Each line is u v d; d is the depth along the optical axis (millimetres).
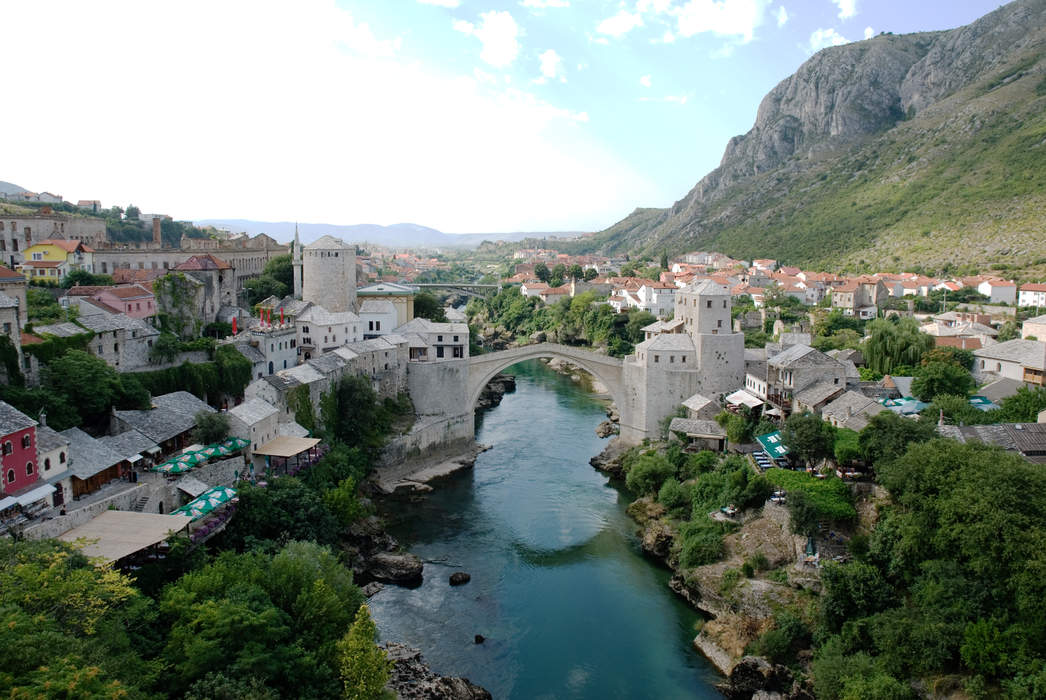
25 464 50562
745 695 52219
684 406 98562
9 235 125812
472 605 64500
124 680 35500
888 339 97375
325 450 85312
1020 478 48188
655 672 55219
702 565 66625
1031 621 44250
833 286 172125
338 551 68250
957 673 46188
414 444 101875
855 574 53906
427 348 118062
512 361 114125
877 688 45719
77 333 72750
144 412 69125
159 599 47281
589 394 152750
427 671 53344
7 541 42062
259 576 49562
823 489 63375
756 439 83562
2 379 62188
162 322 96500
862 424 69938
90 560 43250
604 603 65188
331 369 95000
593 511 86125
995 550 46625
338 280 124000
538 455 108562
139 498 57594
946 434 63125
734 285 193875
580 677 54344
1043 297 141750
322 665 44719
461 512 85688
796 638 54906
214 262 114938
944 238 194500
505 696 52000
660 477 85625
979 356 90125
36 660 31422
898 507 58375
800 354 87938
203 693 38094
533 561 73250
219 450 66812
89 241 134250
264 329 103125
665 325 116188
